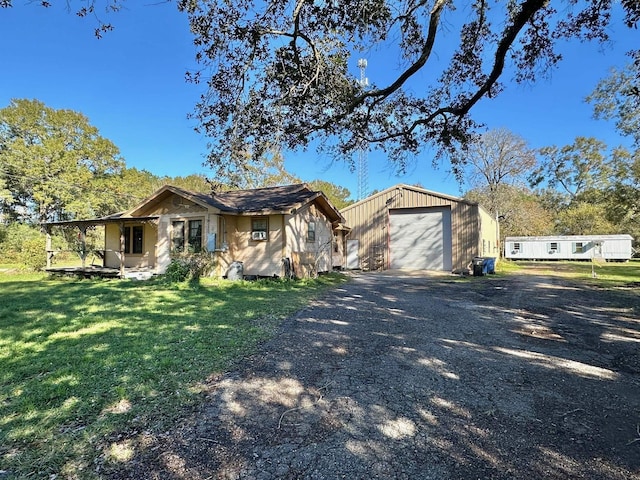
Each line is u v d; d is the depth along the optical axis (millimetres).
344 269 19016
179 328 5406
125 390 3166
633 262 29625
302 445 2355
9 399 2988
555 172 35875
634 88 11852
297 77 5801
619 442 2410
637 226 32156
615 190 15859
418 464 2150
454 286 11570
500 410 2871
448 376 3600
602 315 6777
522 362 4047
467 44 6695
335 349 4461
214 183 6953
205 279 11859
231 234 13414
